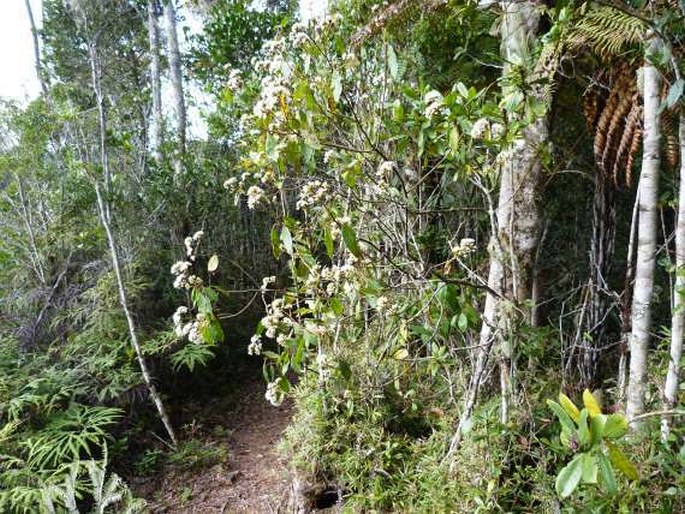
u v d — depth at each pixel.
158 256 4.44
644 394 1.64
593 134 2.25
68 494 2.26
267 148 1.65
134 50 6.27
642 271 1.64
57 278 4.05
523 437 1.75
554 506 1.49
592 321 2.21
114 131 4.65
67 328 3.70
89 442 3.09
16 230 4.16
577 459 0.93
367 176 2.02
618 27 1.60
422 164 2.57
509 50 2.08
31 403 3.00
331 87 1.81
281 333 1.92
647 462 1.42
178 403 3.97
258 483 2.97
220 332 1.77
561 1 1.76
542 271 2.68
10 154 4.01
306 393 2.69
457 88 1.77
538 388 2.04
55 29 6.80
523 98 1.62
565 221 2.89
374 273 2.22
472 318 1.78
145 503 2.54
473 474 1.80
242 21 4.91
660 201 1.79
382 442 2.30
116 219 4.20
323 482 2.41
